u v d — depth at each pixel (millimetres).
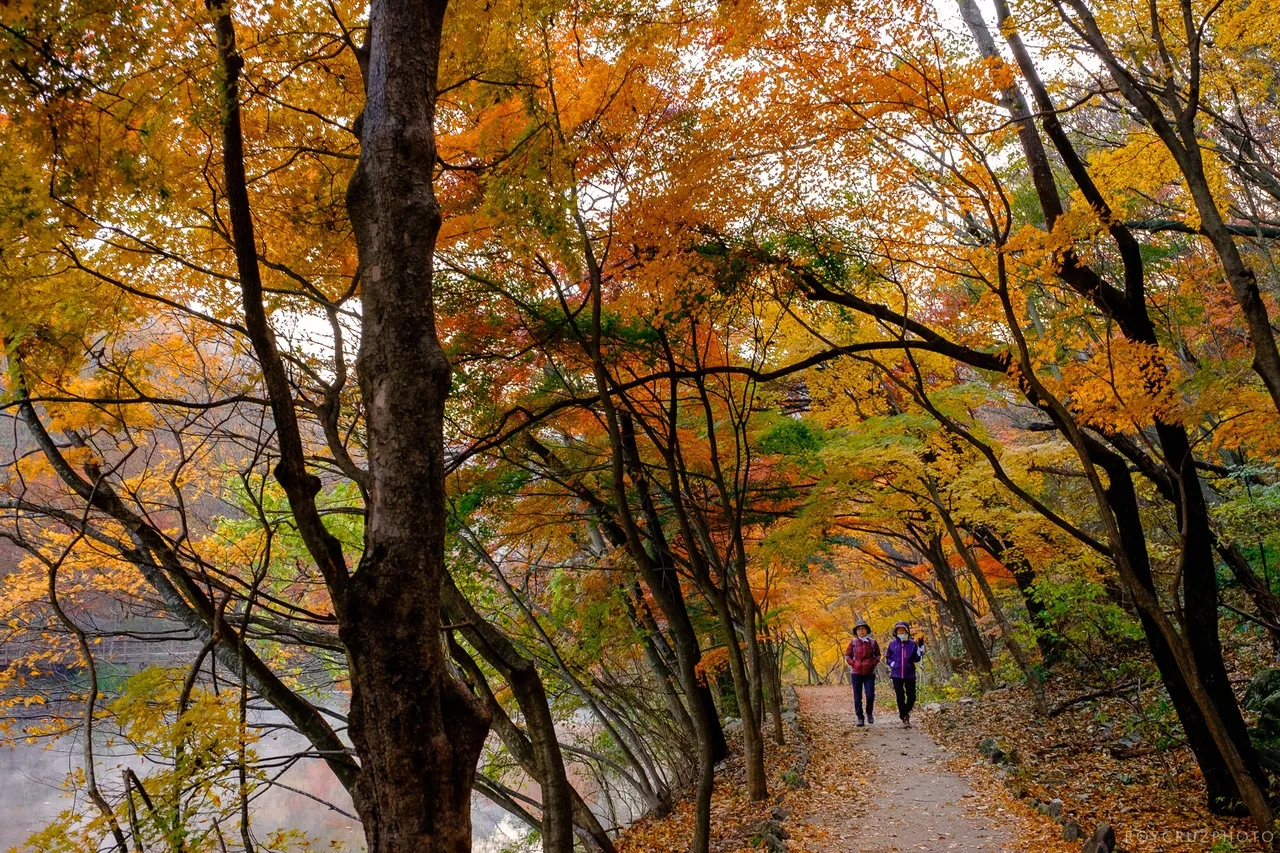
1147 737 8078
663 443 8477
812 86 5586
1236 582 10383
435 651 2650
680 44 5727
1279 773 6379
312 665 9875
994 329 7602
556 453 9211
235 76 2922
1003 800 7266
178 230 4098
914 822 7004
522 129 5281
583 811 6219
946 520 9836
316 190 4645
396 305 2791
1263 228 7531
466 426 7410
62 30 2711
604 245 6598
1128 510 6672
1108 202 6688
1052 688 12141
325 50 4199
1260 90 7141
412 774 2510
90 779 3553
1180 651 5172
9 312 3746
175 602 5141
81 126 2971
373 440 2750
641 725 13500
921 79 5352
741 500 7824
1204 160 7074
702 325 7512
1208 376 5570
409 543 2646
